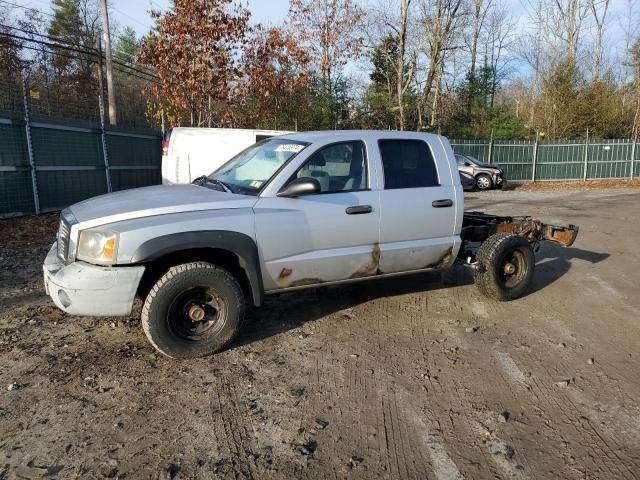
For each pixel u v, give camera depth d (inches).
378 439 122.4
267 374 153.6
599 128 1130.0
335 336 183.0
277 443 120.2
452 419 131.5
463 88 1448.1
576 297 233.5
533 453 118.1
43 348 167.5
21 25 1109.7
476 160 864.9
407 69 1132.5
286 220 170.4
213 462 112.9
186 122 668.7
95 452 115.3
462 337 184.4
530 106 1489.9
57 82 936.3
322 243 179.2
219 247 158.6
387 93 1156.5
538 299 229.6
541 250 330.3
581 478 109.7
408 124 1147.9
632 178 1027.9
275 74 733.9
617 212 523.5
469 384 149.6
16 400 135.9
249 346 173.0
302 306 213.2
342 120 1054.4
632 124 1185.4
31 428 123.8
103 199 176.1
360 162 190.1
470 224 243.9
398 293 233.3
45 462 111.5
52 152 438.0
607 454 118.1
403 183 196.5
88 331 182.1
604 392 146.3
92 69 1056.2
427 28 1048.8
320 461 114.1
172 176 435.5
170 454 115.3
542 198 693.3
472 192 811.4
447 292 236.7
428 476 109.8
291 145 187.5
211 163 437.7
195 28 591.2
